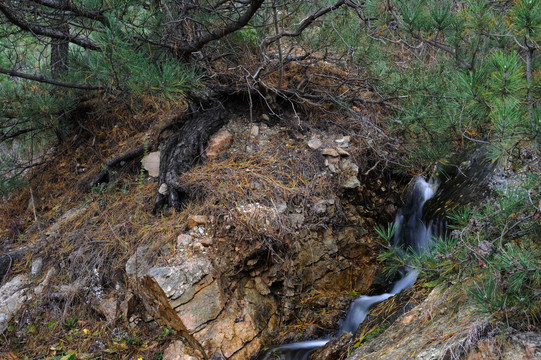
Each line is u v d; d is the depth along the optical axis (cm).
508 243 240
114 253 404
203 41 420
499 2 299
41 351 358
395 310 337
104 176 499
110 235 420
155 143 498
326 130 489
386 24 351
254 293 386
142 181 473
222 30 410
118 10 356
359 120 485
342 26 455
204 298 360
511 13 253
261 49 466
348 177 446
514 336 229
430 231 434
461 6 318
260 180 422
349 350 324
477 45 311
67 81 460
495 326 239
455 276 259
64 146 564
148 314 381
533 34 243
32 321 381
